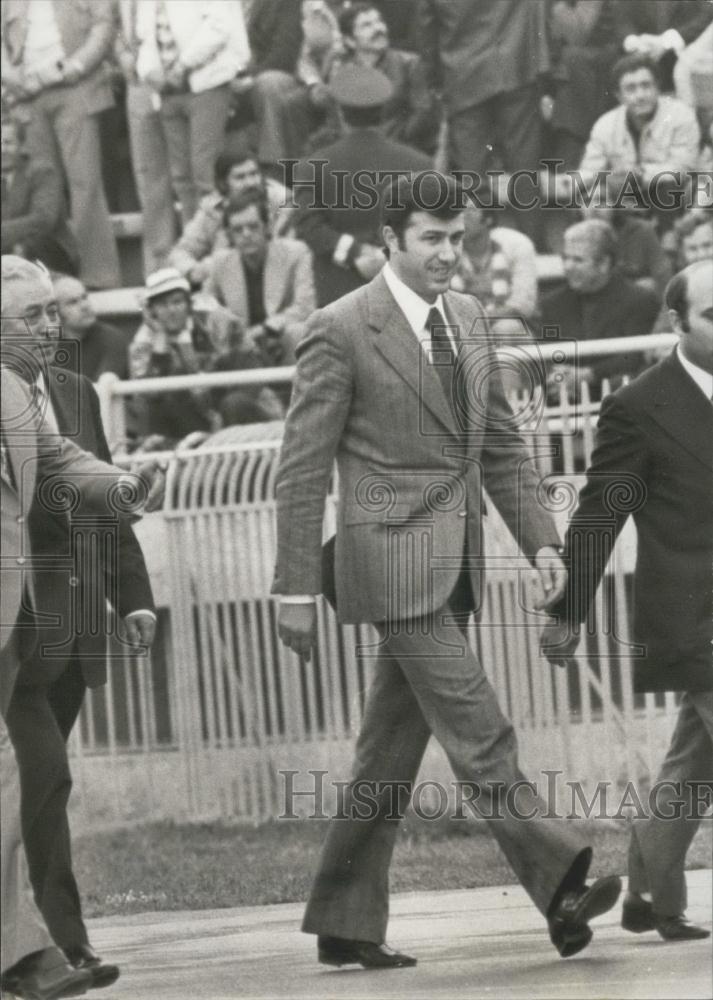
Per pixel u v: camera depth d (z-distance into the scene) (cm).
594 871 1430
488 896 1391
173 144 2220
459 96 2094
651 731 1733
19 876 1010
